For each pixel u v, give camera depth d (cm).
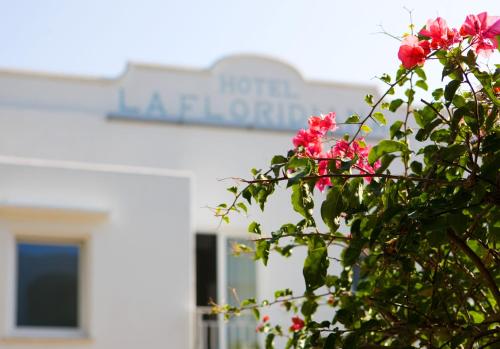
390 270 509
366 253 545
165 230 1334
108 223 1315
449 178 443
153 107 1484
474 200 421
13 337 1233
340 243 593
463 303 476
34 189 1296
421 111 455
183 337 1305
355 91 1560
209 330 1354
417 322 472
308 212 447
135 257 1315
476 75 430
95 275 1293
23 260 1280
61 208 1287
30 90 1454
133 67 1493
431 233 418
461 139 453
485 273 445
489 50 432
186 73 1507
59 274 1292
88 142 1438
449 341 469
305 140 485
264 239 472
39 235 1288
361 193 440
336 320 512
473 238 458
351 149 484
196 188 1455
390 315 488
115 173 1334
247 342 1357
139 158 1451
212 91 1509
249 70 1532
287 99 1532
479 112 434
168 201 1345
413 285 494
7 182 1288
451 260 487
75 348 1262
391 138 461
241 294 1395
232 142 1488
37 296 1277
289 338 568
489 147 425
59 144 1427
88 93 1471
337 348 510
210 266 1403
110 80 1480
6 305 1245
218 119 1500
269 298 1385
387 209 420
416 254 461
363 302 516
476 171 423
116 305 1293
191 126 1479
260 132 1502
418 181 445
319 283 450
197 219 1424
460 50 429
